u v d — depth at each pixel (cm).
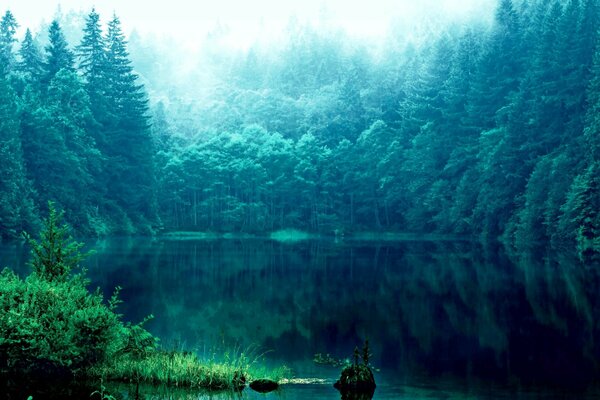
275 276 4844
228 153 14762
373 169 13538
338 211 14125
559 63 8906
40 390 1606
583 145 7719
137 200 11450
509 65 11050
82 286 1922
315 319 2920
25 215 8200
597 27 8800
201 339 2428
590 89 8094
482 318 2944
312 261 6397
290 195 14325
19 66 12419
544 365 2042
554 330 2642
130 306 3212
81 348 1673
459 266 5572
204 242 10519
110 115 11169
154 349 1988
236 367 1847
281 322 2841
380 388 1750
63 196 9281
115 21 11950
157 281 4350
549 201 7931
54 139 9256
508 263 5778
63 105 10162
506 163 9331
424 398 1642
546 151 9012
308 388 1727
